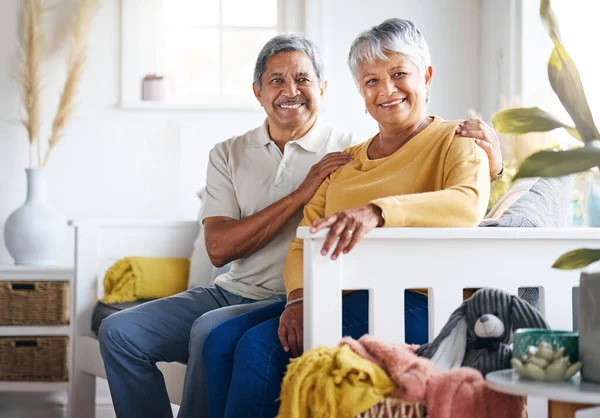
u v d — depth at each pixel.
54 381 3.62
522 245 1.73
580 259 1.37
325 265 1.65
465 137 1.93
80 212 4.09
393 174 1.98
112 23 4.12
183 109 4.11
